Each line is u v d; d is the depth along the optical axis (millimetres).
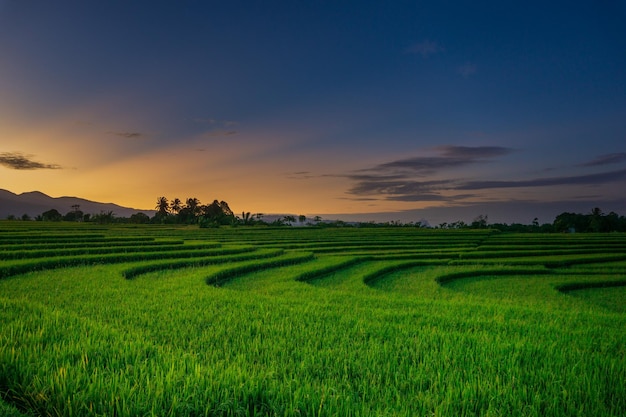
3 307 11531
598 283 27219
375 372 7379
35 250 30641
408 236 67625
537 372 7281
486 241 55500
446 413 5613
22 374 6465
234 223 113500
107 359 7363
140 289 17188
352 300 16391
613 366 7547
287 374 7297
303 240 57281
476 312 14258
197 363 7191
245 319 11578
